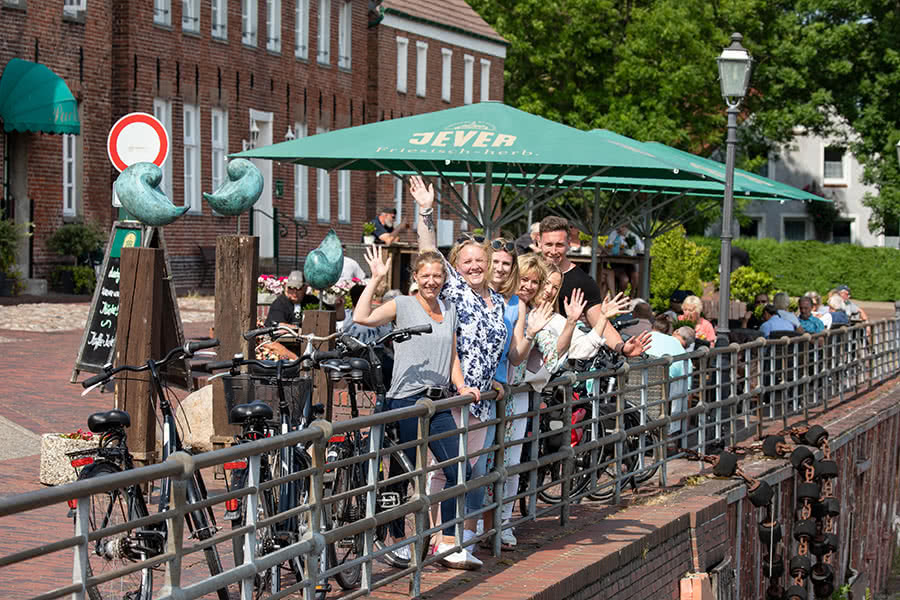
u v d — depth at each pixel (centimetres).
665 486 1278
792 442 1684
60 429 1330
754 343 1630
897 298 6144
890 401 2278
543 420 1059
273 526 737
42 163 3064
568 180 1988
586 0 5306
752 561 1472
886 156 5609
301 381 793
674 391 1344
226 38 3788
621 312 1073
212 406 1159
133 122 1309
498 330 859
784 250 6272
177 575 579
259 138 4066
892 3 5494
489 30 5488
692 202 2652
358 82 4638
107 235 3188
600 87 5438
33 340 2122
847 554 2009
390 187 4822
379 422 741
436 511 901
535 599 808
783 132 5609
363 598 767
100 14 3262
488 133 1425
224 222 3788
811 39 5506
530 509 992
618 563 962
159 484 1015
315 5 4312
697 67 5106
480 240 860
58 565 816
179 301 3164
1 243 2841
